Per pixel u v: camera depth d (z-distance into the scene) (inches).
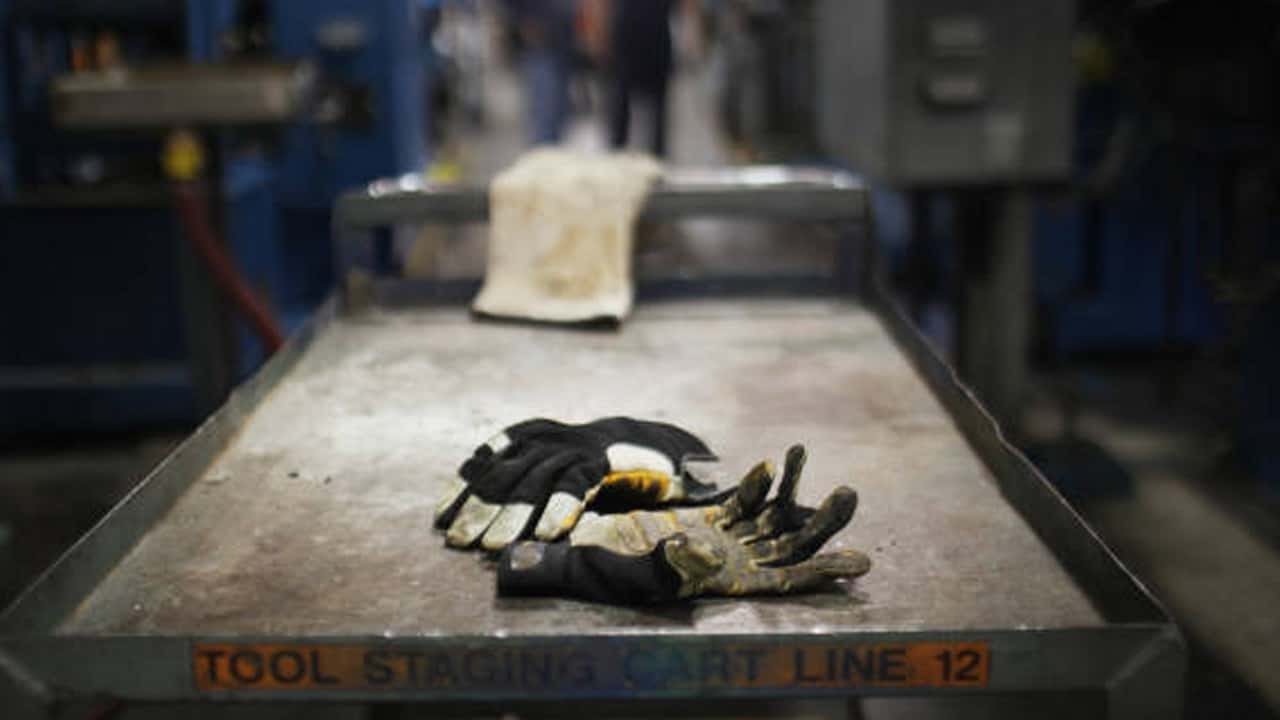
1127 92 202.5
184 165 150.0
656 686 53.2
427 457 74.7
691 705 72.8
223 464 73.5
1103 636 52.2
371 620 56.2
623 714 72.1
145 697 52.9
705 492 66.6
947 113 153.9
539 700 53.4
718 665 52.9
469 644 52.7
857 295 105.9
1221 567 154.6
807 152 272.2
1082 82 200.1
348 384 87.5
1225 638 138.6
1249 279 179.2
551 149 122.6
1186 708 125.3
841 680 53.2
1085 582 58.5
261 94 145.6
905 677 53.1
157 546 63.5
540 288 102.6
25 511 174.9
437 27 330.6
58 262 194.5
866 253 105.3
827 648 52.9
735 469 72.4
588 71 347.3
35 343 196.5
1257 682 129.7
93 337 197.0
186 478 69.9
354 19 222.5
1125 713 52.2
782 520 61.5
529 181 106.2
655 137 242.2
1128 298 222.7
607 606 57.1
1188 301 221.3
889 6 151.6
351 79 223.8
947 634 52.7
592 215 104.1
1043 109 153.9
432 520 66.2
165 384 195.8
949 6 151.4
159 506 66.2
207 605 57.7
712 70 503.2
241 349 193.0
